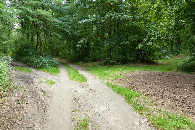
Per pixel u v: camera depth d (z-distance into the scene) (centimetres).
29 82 884
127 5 1608
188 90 723
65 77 1166
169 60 2052
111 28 2044
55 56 3356
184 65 1264
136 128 447
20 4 1608
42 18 1581
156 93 713
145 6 862
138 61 1848
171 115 496
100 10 1869
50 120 504
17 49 1888
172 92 714
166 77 1010
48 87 854
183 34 1010
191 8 827
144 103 609
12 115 495
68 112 568
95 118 520
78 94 764
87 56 2428
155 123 457
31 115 521
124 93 727
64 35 2475
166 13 767
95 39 2120
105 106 616
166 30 838
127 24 1747
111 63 1859
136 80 966
